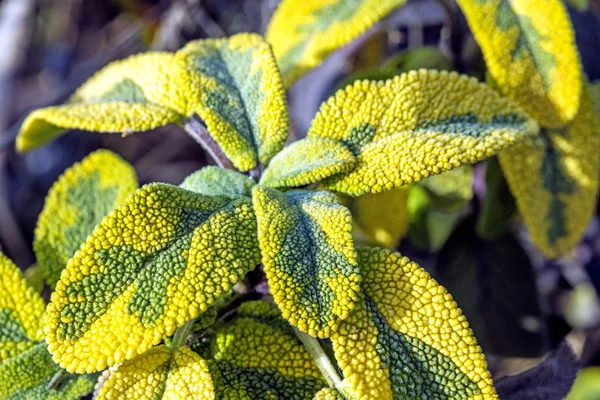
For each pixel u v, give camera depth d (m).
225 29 0.50
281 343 0.26
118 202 0.29
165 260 0.24
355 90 0.26
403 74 0.26
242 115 0.27
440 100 0.27
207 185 0.26
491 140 0.25
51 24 0.56
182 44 0.49
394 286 0.24
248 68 0.28
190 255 0.24
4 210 0.48
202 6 0.49
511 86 0.29
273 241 0.24
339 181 0.26
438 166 0.25
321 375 0.25
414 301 0.24
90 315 0.24
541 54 0.29
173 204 0.24
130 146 0.52
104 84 0.29
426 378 0.24
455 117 0.27
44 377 0.26
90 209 0.29
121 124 0.27
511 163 0.30
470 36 0.32
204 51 0.28
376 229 0.32
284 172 0.26
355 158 0.26
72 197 0.29
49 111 0.28
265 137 0.27
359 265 0.25
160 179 0.51
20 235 0.49
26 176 0.52
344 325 0.24
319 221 0.24
